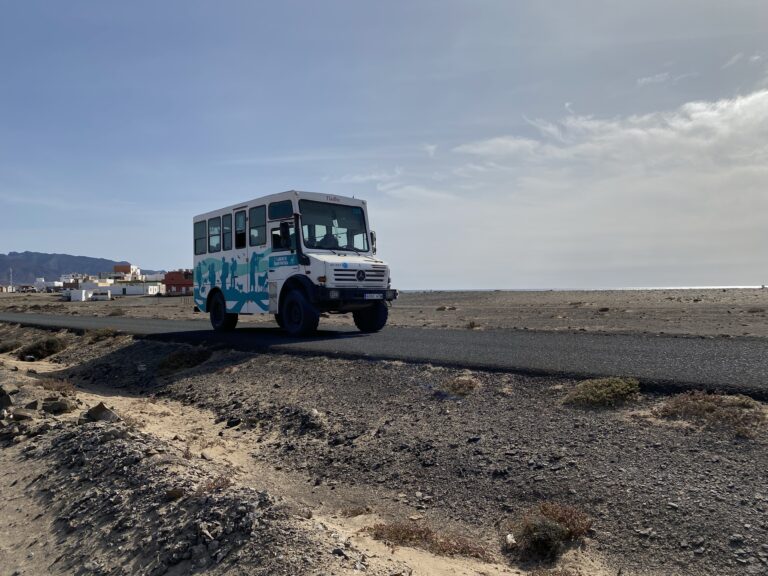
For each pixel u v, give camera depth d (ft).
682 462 21.44
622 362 33.37
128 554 19.76
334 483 26.16
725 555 16.93
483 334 54.60
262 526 18.81
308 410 34.09
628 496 20.27
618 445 23.45
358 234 59.52
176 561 18.43
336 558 17.25
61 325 92.73
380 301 56.95
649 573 17.04
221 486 22.13
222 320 67.31
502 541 19.74
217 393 41.63
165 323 94.48
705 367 30.63
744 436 22.11
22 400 39.83
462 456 25.48
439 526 21.39
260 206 59.82
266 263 59.00
